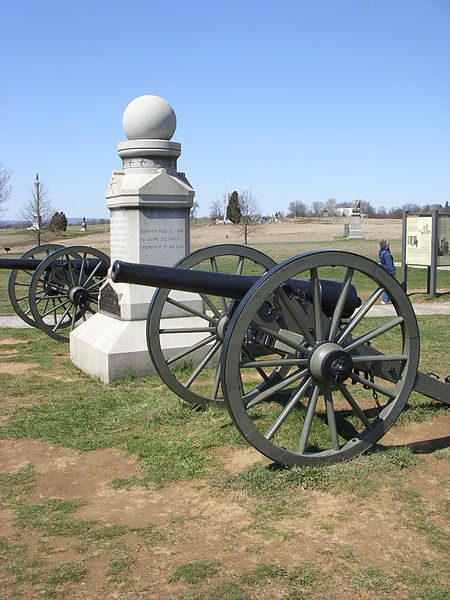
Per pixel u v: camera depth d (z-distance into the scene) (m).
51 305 15.70
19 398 7.06
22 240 54.88
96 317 8.62
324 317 5.22
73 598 3.21
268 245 39.41
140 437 5.55
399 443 5.25
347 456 4.66
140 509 4.24
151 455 5.12
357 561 3.43
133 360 7.62
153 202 8.02
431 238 15.72
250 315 4.24
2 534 3.94
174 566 3.46
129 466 5.01
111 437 5.62
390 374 4.97
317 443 5.09
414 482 4.43
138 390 7.12
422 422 5.78
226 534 3.79
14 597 3.24
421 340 9.78
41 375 8.16
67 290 10.81
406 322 4.83
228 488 4.40
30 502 4.43
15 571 3.47
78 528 3.97
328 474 4.43
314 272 4.46
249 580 3.27
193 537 3.78
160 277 4.76
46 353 9.66
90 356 8.05
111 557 3.59
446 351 8.90
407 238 16.42
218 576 3.34
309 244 39.75
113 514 4.18
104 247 38.41
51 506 4.34
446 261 15.95
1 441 5.66
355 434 5.31
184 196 8.20
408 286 18.58
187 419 5.96
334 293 5.34
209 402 6.27
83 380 7.80
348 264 4.53
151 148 8.12
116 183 8.22
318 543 3.64
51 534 3.91
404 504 4.08
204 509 4.15
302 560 3.46
